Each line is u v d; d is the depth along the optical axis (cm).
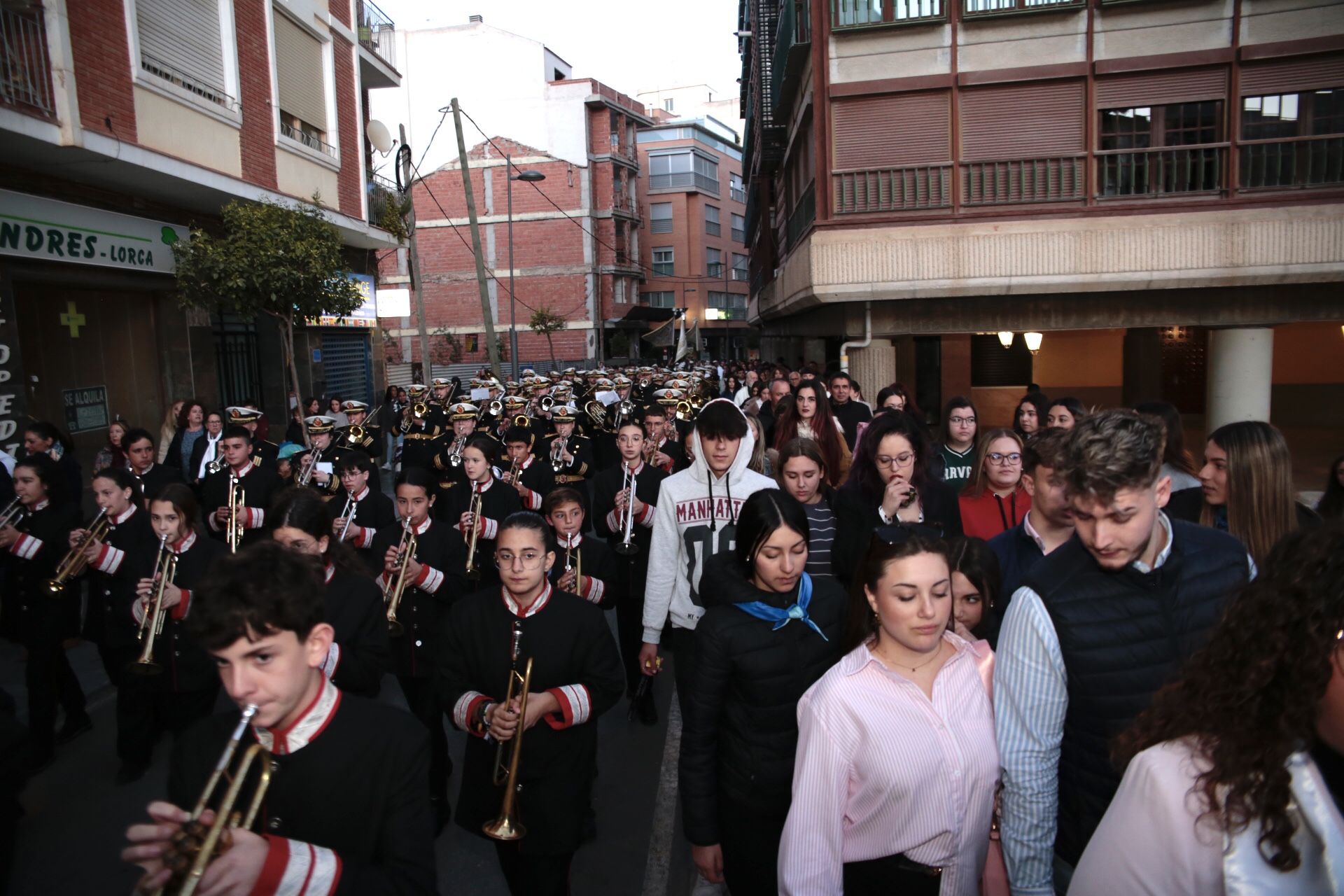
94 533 490
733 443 421
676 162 6081
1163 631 228
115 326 1228
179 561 462
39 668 507
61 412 1140
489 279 4556
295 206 1409
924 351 2253
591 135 4650
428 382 1934
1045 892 234
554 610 341
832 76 1238
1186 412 2108
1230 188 1161
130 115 1044
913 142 1222
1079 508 218
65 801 474
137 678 482
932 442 487
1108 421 220
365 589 383
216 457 884
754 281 3503
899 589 229
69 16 946
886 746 238
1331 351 1927
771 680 287
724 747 296
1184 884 144
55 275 1048
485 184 4541
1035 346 1756
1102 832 157
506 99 4509
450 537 498
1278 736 136
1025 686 235
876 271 1233
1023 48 1188
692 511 434
